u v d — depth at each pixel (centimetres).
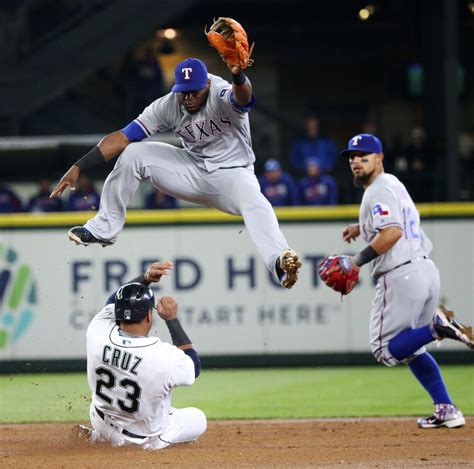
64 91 6650
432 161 6228
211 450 2588
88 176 5969
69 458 2445
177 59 7400
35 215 4706
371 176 3062
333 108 7900
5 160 5916
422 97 7106
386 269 3061
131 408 2502
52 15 6856
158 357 2469
